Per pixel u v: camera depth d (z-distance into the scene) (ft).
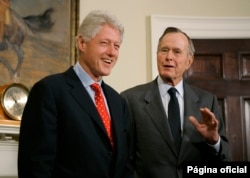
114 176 4.84
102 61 5.08
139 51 10.00
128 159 5.44
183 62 6.53
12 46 7.91
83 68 5.22
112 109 5.33
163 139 6.18
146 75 9.93
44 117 4.55
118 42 5.19
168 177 5.99
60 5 9.11
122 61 9.84
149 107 6.46
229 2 10.61
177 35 6.55
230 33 10.47
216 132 5.79
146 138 6.24
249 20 10.51
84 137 4.65
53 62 8.76
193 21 10.39
